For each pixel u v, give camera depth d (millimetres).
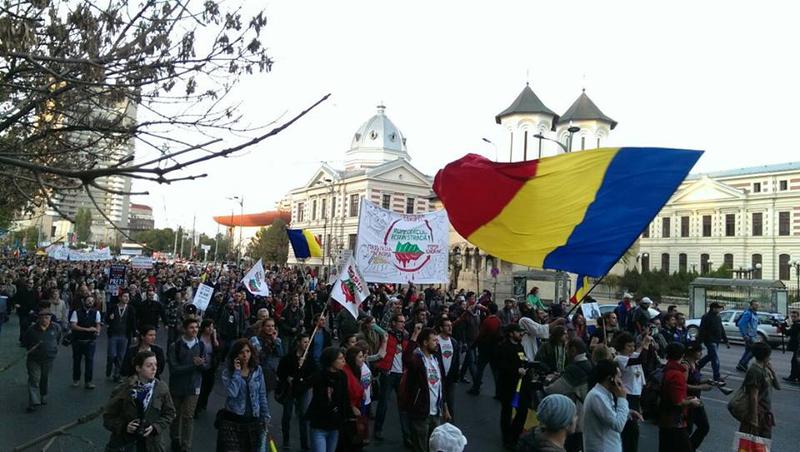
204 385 10539
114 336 12922
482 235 7566
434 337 7809
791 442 9602
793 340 16344
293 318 15055
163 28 4934
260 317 10203
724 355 22656
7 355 15352
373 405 11922
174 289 20922
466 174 7773
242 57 5160
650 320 15203
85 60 4246
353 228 71625
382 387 9422
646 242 73688
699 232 69500
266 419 6699
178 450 8008
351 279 10062
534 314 14812
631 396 8594
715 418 11211
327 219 76375
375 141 86625
